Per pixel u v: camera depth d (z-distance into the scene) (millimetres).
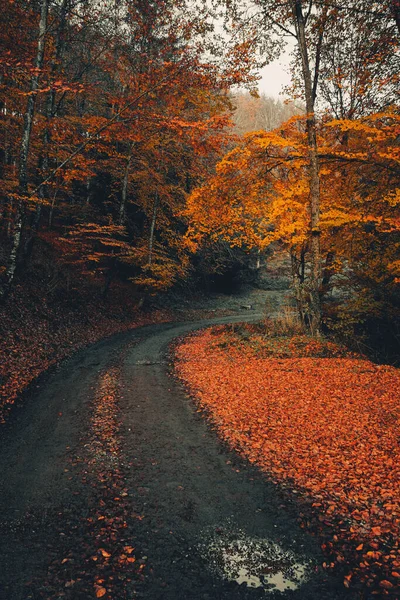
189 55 11398
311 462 6387
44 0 12734
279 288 42875
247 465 6445
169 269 26453
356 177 13695
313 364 12312
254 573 3982
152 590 3729
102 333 19469
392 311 14398
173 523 4820
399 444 6660
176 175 27062
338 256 15414
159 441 7379
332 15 13375
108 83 20422
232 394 10148
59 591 3645
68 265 21812
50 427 7824
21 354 12094
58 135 15242
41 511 4977
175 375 12555
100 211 27188
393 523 4742
